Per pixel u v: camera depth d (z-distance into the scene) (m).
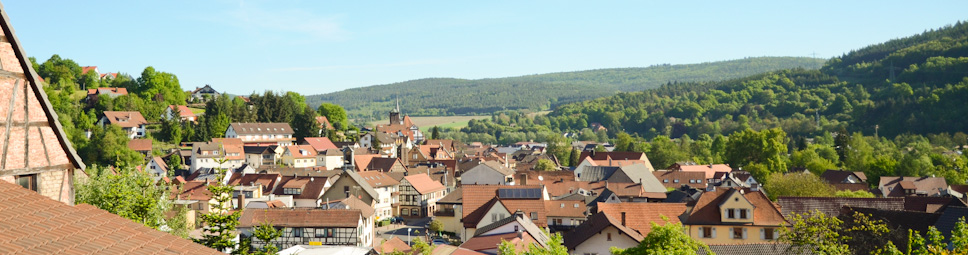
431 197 134.38
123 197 38.47
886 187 144.88
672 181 151.50
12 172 20.81
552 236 36.19
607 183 128.12
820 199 76.38
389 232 107.75
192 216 81.50
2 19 20.52
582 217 90.06
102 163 179.75
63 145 22.86
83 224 16.05
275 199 123.00
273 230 37.03
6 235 14.27
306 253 68.00
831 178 160.75
